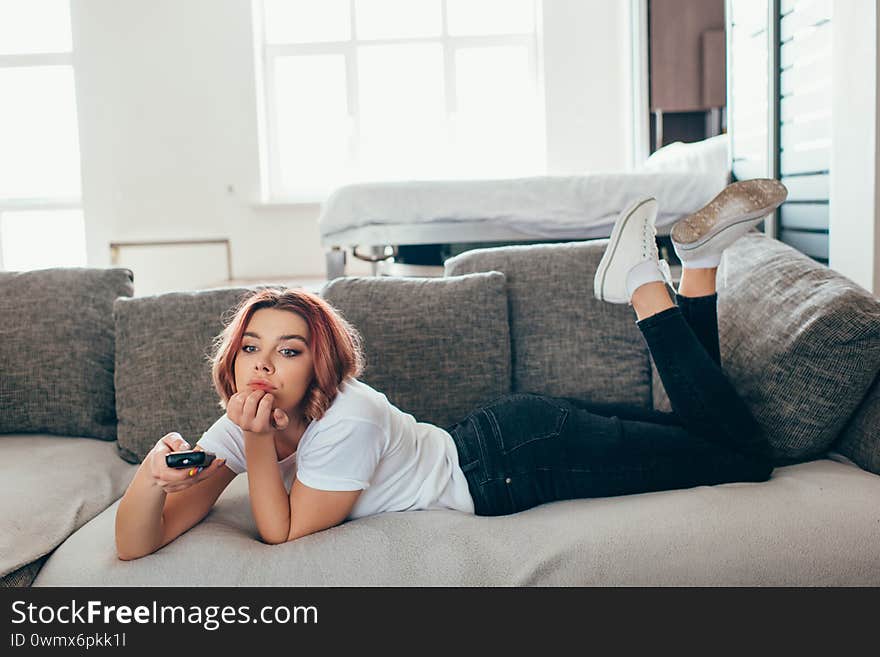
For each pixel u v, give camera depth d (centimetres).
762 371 171
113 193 614
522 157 618
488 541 139
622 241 165
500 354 195
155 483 130
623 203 356
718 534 137
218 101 605
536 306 204
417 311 194
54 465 177
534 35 609
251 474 139
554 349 201
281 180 625
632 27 567
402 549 137
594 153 600
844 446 170
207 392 193
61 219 636
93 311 208
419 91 617
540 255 210
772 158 319
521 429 153
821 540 137
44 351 201
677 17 554
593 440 153
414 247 368
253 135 606
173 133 608
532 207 358
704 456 155
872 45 236
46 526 153
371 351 191
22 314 204
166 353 195
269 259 617
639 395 202
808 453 170
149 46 602
